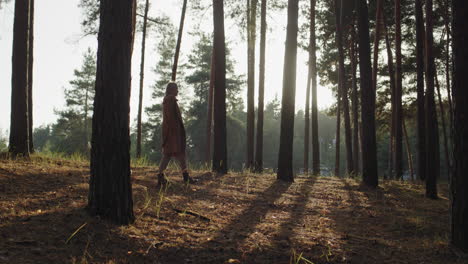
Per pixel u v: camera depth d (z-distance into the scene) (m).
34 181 5.52
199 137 47.31
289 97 10.26
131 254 3.57
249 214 5.80
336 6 16.19
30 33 10.59
